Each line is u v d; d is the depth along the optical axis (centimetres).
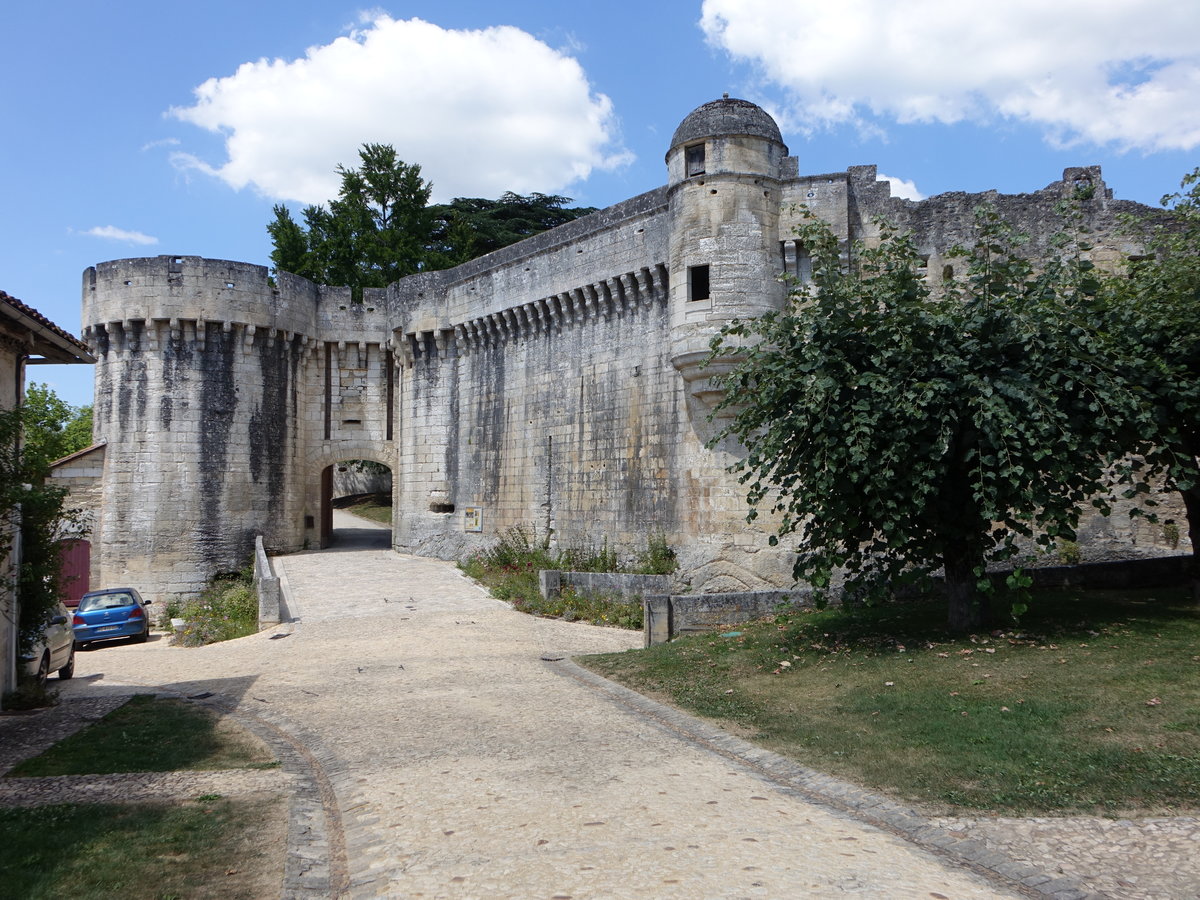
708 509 2681
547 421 3434
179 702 1574
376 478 7225
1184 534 2497
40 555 1588
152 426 3766
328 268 5672
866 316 1563
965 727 1116
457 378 3975
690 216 2666
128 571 3709
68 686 1830
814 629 1817
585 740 1206
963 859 769
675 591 2559
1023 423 1405
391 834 849
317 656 1983
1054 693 1199
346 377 4297
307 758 1171
